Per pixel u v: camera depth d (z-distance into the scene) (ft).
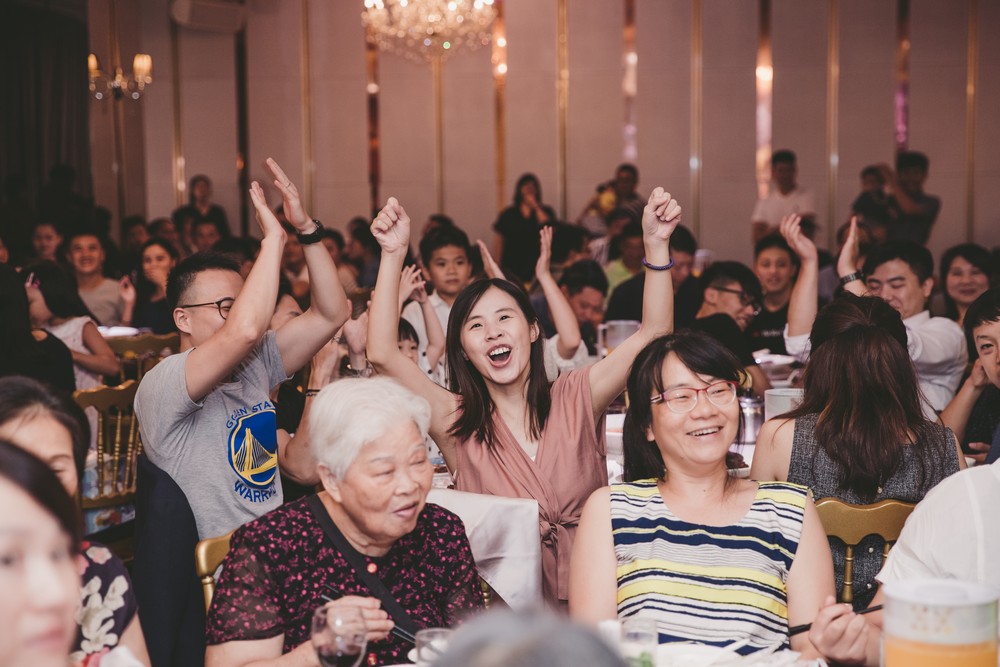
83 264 22.27
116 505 13.03
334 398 6.45
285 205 8.77
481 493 8.64
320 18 35.24
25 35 32.94
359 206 35.50
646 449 7.37
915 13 33.53
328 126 35.40
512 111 34.91
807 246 14.30
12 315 11.80
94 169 33.68
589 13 34.47
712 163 34.37
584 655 2.30
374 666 6.55
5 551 3.85
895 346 8.29
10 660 3.86
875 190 31.12
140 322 21.65
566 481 8.60
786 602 6.90
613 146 34.68
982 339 9.79
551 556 8.51
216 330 8.71
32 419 5.67
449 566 7.02
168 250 21.84
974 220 33.63
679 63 34.32
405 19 31.89
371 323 8.88
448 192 35.27
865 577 7.81
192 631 7.82
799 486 7.13
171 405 8.01
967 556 6.27
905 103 33.71
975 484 6.35
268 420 8.65
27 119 32.91
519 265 29.45
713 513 7.05
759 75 34.09
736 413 7.04
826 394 8.46
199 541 7.72
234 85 35.42
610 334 16.62
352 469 6.37
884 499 7.73
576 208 34.88
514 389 8.81
